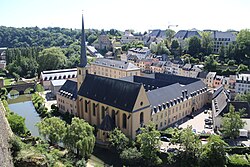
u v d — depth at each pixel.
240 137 84.12
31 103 137.75
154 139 70.31
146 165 70.50
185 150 69.12
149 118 89.25
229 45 196.62
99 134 87.25
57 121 75.62
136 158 70.50
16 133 75.44
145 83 121.19
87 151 68.56
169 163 70.31
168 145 79.81
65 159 61.81
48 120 75.62
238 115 81.25
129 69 158.62
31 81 182.88
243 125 81.81
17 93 162.38
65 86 119.88
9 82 184.50
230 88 149.12
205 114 113.69
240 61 185.50
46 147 66.38
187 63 190.25
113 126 87.56
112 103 89.62
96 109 95.94
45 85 162.00
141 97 85.19
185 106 109.62
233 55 191.75
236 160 68.06
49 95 147.50
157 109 92.81
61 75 167.00
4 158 38.25
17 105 133.75
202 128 96.12
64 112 117.06
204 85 126.75
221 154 65.69
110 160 75.62
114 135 78.75
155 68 197.12
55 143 74.44
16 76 191.50
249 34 195.00
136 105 83.69
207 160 65.88
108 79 96.75
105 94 94.12
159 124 95.12
